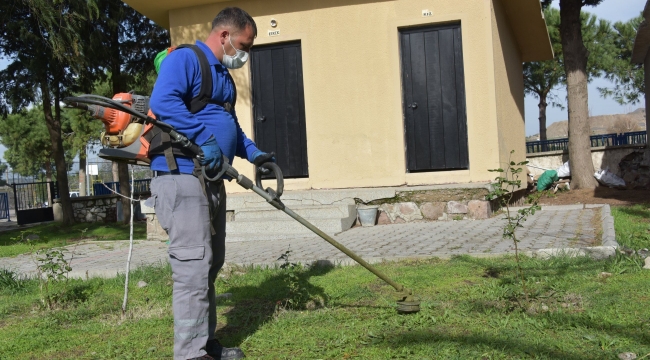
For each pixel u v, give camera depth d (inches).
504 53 430.9
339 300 177.9
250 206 389.7
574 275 185.0
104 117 131.9
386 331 144.5
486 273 201.2
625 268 187.5
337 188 402.0
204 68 129.3
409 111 395.2
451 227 334.6
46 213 923.4
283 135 414.6
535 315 149.0
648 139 684.7
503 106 410.3
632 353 118.7
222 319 168.2
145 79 671.8
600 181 613.6
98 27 605.0
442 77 389.1
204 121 129.5
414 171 396.2
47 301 199.8
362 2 394.9
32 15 573.9
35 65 586.9
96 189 944.9
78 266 284.4
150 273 238.8
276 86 415.2
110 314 184.1
